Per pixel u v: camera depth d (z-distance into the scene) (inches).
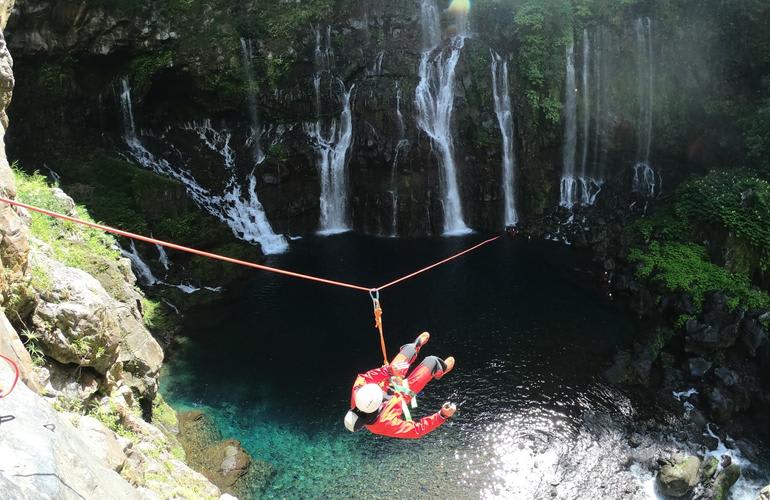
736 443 561.9
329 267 871.7
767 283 749.3
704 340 658.2
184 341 691.4
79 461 202.7
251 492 489.4
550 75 960.3
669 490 500.7
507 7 984.9
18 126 809.5
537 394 605.6
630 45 979.3
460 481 505.0
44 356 353.7
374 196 986.1
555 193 1017.5
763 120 854.5
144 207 815.1
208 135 991.0
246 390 612.4
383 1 990.4
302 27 962.7
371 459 525.3
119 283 533.6
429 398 598.2
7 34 808.3
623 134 1009.5
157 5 897.5
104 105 896.9
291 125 991.0
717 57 951.0
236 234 925.2
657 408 596.1
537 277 832.9
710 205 792.9
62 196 563.8
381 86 967.0
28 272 342.6
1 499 149.7
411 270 858.1
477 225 1008.2
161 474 389.1
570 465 524.4
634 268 784.3
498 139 979.9
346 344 688.4
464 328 713.0
